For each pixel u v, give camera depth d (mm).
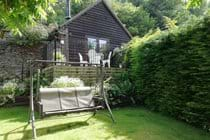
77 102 4344
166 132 3928
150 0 27656
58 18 18500
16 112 5480
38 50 10992
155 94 5660
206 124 4180
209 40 4027
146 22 24969
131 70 6910
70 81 5922
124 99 6355
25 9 2062
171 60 5004
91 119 4738
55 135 3646
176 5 25609
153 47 5660
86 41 11922
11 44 10367
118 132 3859
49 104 3986
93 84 7418
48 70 7094
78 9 21359
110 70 7375
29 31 9867
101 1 12750
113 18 13430
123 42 13812
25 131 3840
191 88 4453
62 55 10180
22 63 10477
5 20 2137
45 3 2141
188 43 4555
